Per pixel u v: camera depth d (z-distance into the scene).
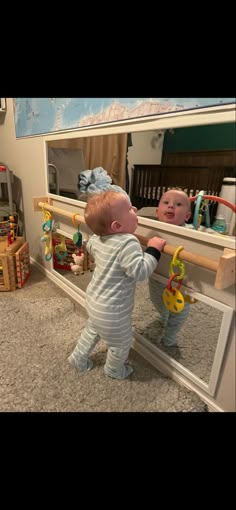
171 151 0.90
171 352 1.11
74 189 1.37
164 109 0.79
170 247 0.88
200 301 0.93
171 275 0.89
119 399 0.97
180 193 0.90
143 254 0.88
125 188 1.08
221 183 0.80
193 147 0.84
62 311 1.46
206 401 0.96
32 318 1.39
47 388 1.00
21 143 1.79
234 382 0.84
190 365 1.03
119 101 0.93
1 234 1.87
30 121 1.60
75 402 0.95
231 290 0.78
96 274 0.96
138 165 1.01
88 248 1.03
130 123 0.91
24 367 1.09
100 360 1.15
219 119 0.67
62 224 1.56
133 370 1.11
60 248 1.67
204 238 0.80
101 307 0.93
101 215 0.86
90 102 1.07
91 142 1.16
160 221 0.94
